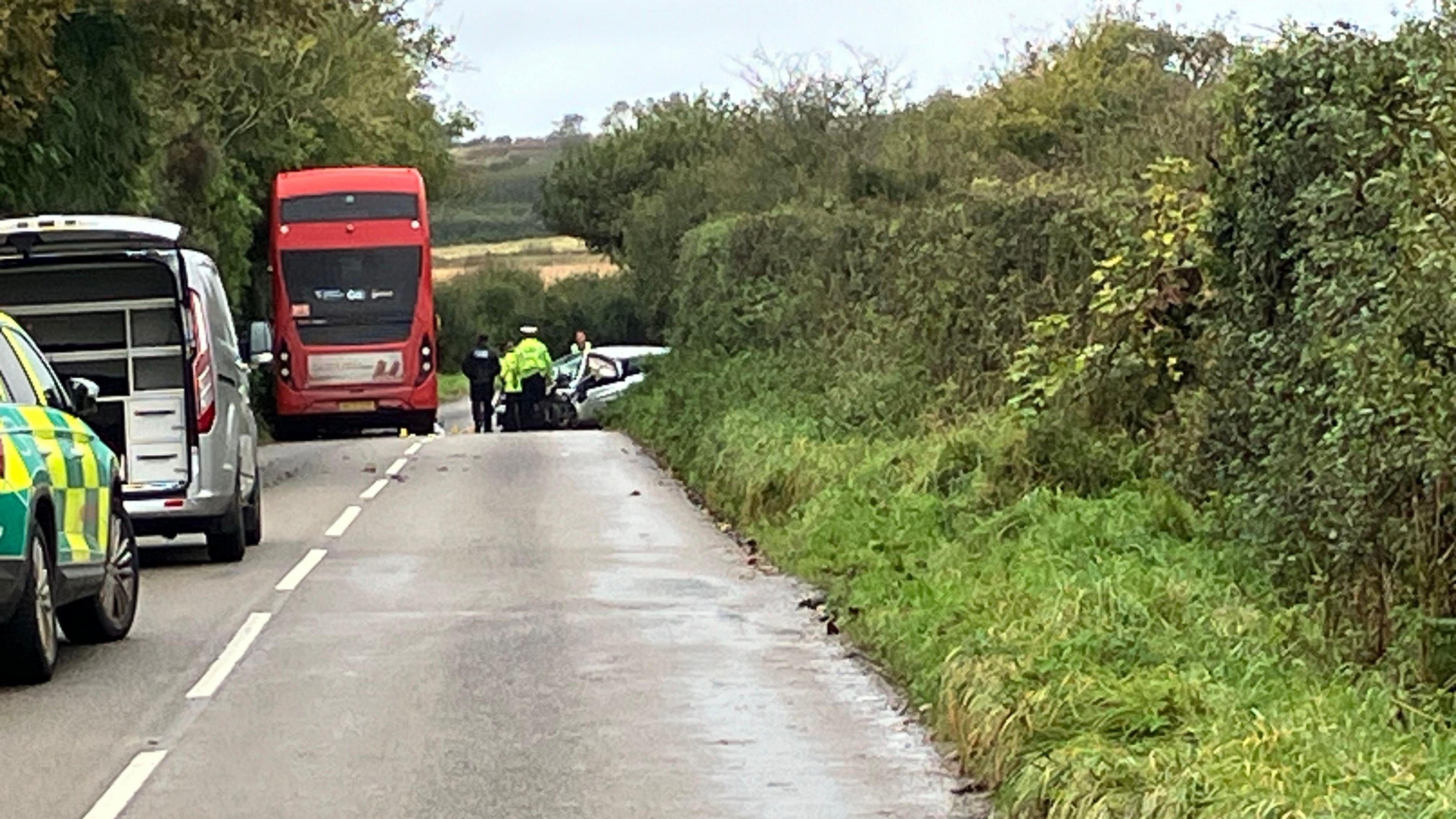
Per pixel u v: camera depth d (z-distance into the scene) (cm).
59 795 933
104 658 1306
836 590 1497
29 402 1284
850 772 973
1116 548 1431
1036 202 2139
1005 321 2170
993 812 885
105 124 2741
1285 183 1391
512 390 4388
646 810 899
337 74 5100
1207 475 1545
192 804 915
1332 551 1101
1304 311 1228
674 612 1483
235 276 4619
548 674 1234
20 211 2612
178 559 1856
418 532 2041
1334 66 1301
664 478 2644
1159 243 1684
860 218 2925
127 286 1905
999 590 1288
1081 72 4075
